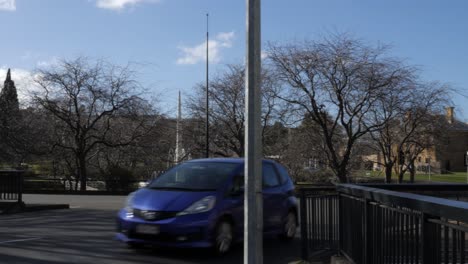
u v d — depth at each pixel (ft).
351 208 21.83
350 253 22.02
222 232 28.02
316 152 108.99
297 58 91.04
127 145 113.80
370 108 91.45
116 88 108.68
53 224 41.34
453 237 11.04
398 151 106.83
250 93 17.61
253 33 17.70
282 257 29.09
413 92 90.99
